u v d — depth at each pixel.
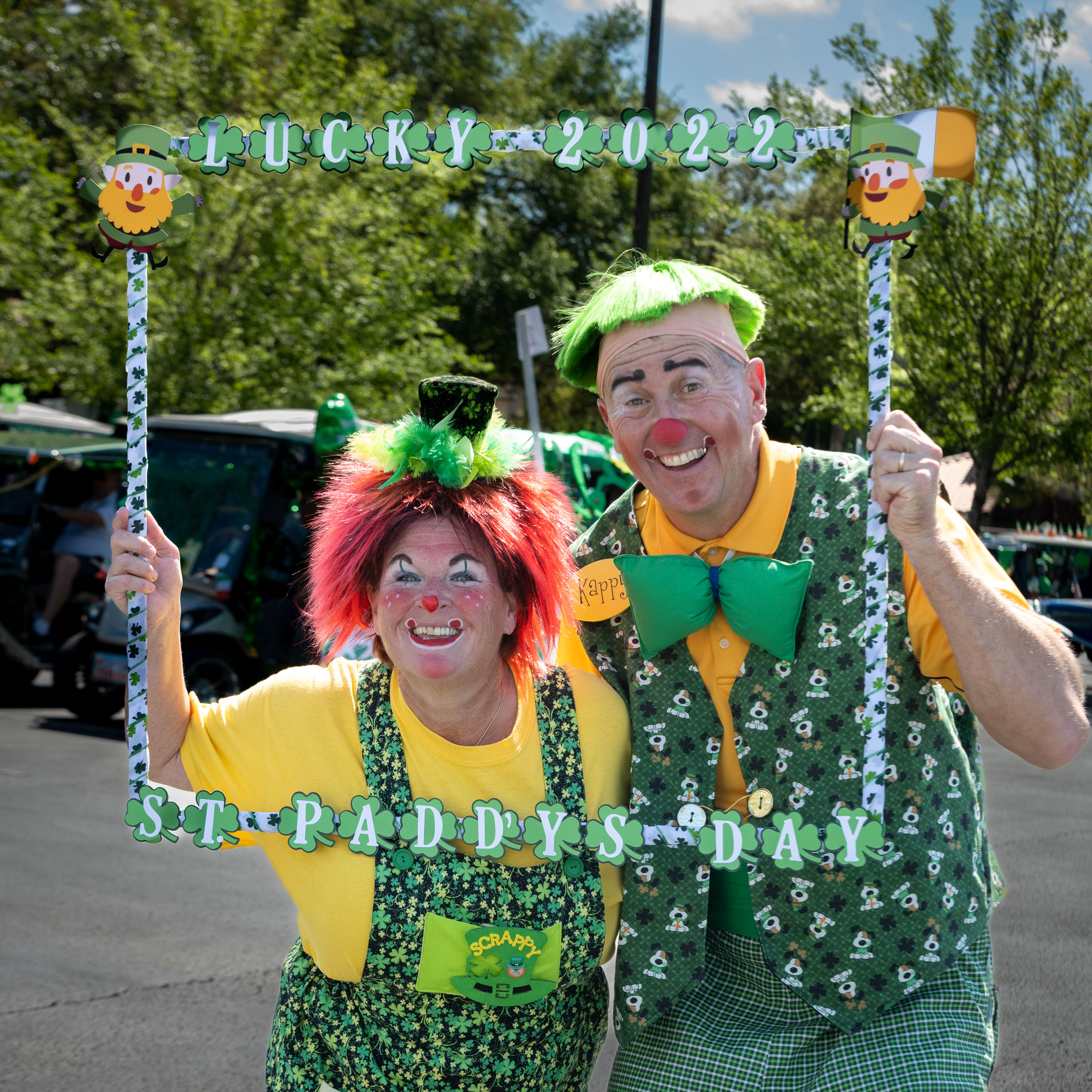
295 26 14.95
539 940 1.73
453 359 13.38
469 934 1.71
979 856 1.90
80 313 11.94
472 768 1.79
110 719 8.26
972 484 15.69
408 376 12.73
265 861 5.18
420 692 1.77
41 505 8.89
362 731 1.82
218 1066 3.21
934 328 13.08
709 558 1.92
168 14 13.07
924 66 12.57
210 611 7.22
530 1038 1.78
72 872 4.87
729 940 1.93
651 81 13.34
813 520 1.87
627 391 1.83
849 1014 1.81
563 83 25.08
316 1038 1.84
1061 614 13.30
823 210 19.67
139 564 1.79
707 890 1.86
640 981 1.87
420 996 1.75
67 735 7.68
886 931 1.80
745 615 1.81
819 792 1.83
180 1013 3.55
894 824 1.80
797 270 14.07
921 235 12.55
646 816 1.88
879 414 1.68
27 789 6.18
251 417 8.05
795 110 12.84
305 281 12.39
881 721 1.71
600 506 8.12
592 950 1.79
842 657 1.82
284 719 1.84
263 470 7.46
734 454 1.83
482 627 1.75
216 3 12.73
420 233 13.65
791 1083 1.82
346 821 1.74
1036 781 7.43
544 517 1.83
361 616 1.86
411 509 1.75
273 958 4.02
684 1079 1.85
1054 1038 3.53
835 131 1.73
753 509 1.88
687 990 1.87
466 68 23.14
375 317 12.70
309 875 1.78
